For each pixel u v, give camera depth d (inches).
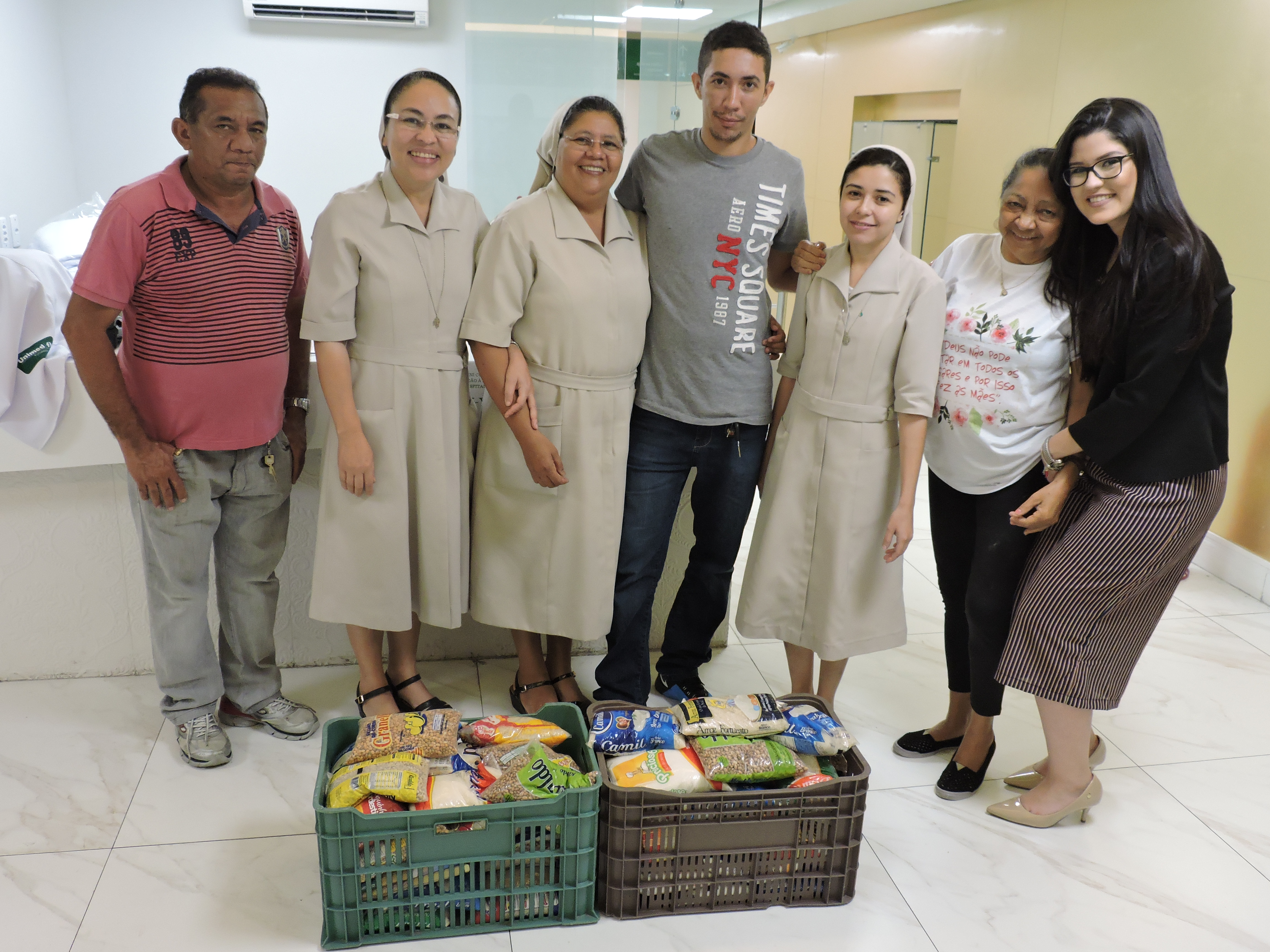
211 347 75.5
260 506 84.0
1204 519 72.1
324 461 83.0
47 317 83.5
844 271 82.0
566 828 66.5
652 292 85.0
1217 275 67.7
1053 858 77.9
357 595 84.7
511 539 87.4
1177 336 67.0
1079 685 76.0
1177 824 82.8
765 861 70.5
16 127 147.2
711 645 110.4
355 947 65.9
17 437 85.5
